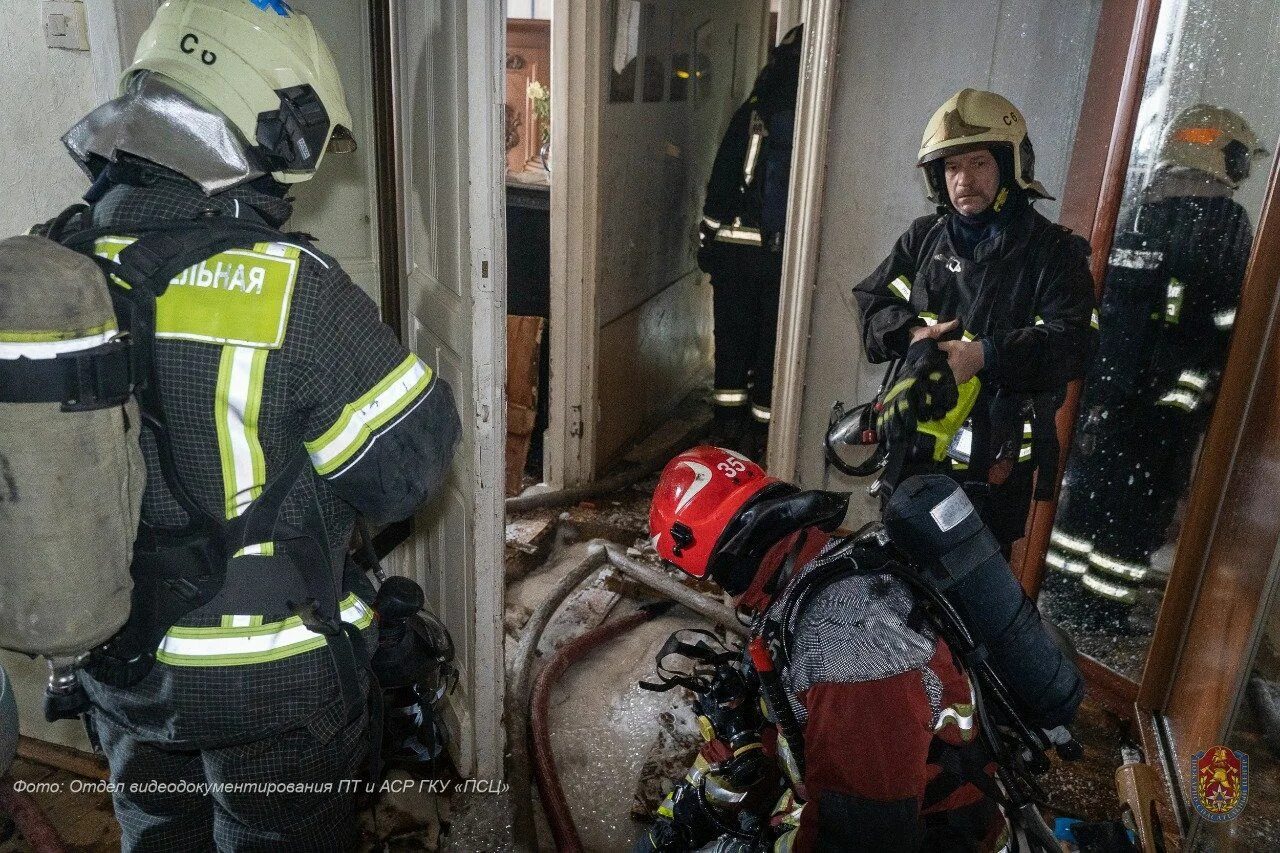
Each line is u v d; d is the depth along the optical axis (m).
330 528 1.46
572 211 3.54
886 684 1.17
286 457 1.34
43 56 1.87
